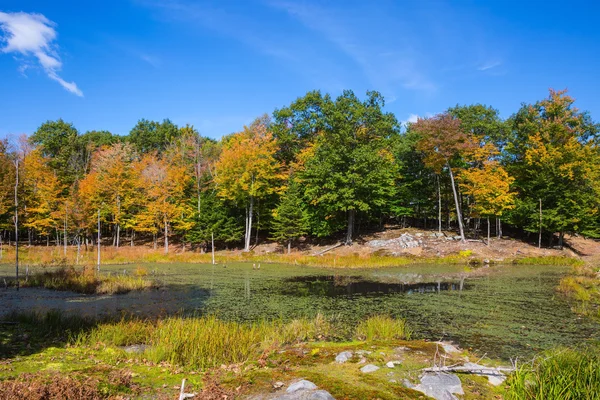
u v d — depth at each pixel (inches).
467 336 441.7
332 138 1792.6
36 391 216.2
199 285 874.1
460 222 1581.0
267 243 1818.4
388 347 348.5
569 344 406.6
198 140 2117.4
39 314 517.0
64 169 2183.8
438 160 1584.6
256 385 245.3
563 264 1279.5
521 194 1724.9
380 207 1804.9
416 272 1101.7
